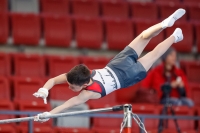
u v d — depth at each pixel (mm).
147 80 27891
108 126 26484
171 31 33594
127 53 18031
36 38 31672
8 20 31656
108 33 32719
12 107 25391
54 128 25281
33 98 27219
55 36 31906
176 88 27547
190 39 34000
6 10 33219
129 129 16125
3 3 33281
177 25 33875
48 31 31859
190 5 36906
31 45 32031
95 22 32719
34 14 32062
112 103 27219
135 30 33344
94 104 26656
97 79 17156
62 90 27719
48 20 32062
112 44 32688
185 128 27344
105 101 28234
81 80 16672
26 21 31766
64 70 29547
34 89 27344
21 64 29234
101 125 26422
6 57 29125
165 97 27250
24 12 33750
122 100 29109
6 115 25188
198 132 27000
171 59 27391
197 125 27562
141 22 33438
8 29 31500
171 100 27219
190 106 27406
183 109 27062
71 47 32531
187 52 34312
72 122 26281
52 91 27594
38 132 24781
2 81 27031
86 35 32375
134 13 35594
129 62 17844
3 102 25391
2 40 31281
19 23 31656
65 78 17141
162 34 33344
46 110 25766
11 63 29406
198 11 36781
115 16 35062
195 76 32062
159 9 36125
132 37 33000
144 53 33188
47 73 29781
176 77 27656
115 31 32844
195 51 34281
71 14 34531
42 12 34094
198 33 34438
